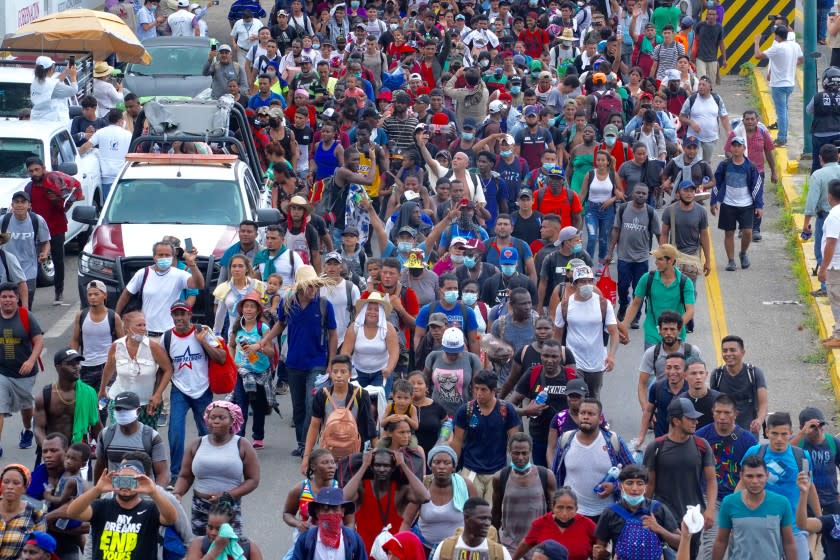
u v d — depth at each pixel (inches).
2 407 950.4
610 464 772.0
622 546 699.4
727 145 1371.8
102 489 695.1
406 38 1979.6
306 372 960.9
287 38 2047.2
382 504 741.3
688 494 758.5
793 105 1913.1
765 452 749.9
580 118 1416.1
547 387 859.4
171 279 1037.2
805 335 1223.5
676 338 896.9
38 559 700.7
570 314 971.9
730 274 1378.0
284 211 1196.5
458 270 1069.8
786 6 2098.9
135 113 1626.5
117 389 904.3
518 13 2100.1
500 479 754.8
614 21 2028.8
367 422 855.1
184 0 2178.9
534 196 1267.2
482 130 1501.0
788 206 1537.9
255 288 1006.4
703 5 2098.9
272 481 946.7
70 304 1307.8
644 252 1203.9
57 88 1492.4
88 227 1470.2
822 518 773.3
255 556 672.4
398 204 1343.5
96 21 1690.5
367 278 1127.0
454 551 676.1
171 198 1235.2
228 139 1337.4
